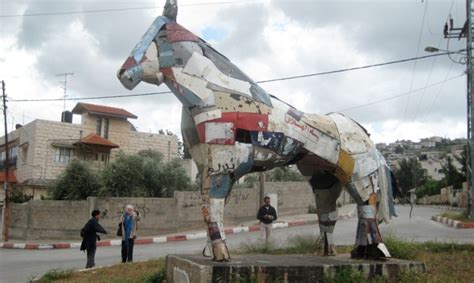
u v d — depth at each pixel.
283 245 11.90
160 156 32.88
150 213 22.33
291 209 27.64
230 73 6.73
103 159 36.38
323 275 6.46
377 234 7.39
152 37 6.63
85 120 36.81
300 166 7.89
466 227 19.50
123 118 38.31
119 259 14.38
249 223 23.81
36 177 34.16
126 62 6.50
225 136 6.38
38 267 13.07
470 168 22.36
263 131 6.55
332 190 8.01
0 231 29.19
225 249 6.39
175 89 6.59
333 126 7.38
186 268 6.43
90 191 25.69
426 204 56.88
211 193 6.38
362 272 6.70
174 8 6.80
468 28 20.58
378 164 7.70
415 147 159.38
